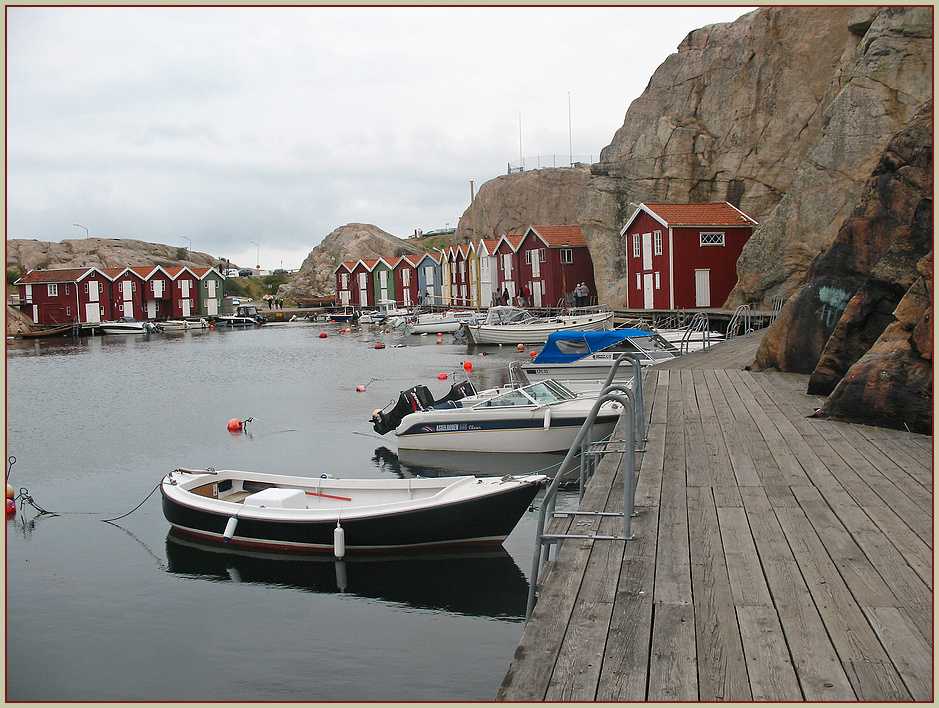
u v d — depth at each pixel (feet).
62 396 103.40
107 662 28.53
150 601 33.78
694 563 18.44
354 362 136.46
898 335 35.22
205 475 43.34
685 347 87.51
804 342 53.11
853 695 12.62
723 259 147.64
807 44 144.77
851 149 110.11
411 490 39.86
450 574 35.73
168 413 85.66
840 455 29.14
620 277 181.68
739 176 155.53
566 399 56.34
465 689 25.94
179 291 300.20
